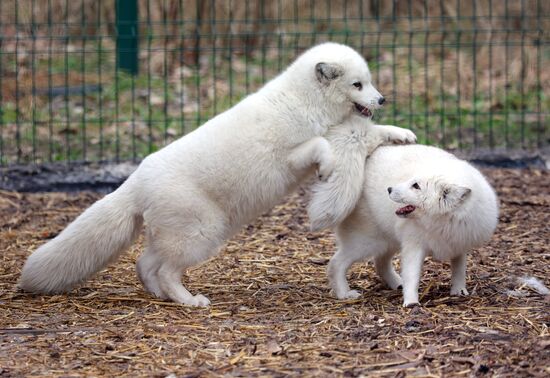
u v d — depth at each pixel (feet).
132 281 35.81
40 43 79.71
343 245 33.09
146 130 60.90
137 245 41.06
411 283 30.81
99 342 27.50
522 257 37.06
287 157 33.24
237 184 32.55
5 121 60.59
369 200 32.19
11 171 52.26
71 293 34.01
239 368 25.05
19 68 72.74
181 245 32.22
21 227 44.47
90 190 51.49
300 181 34.27
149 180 32.24
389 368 24.77
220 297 33.50
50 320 30.22
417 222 30.50
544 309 29.91
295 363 25.32
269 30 83.56
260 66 76.74
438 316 29.19
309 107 33.32
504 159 54.54
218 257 38.93
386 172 32.04
